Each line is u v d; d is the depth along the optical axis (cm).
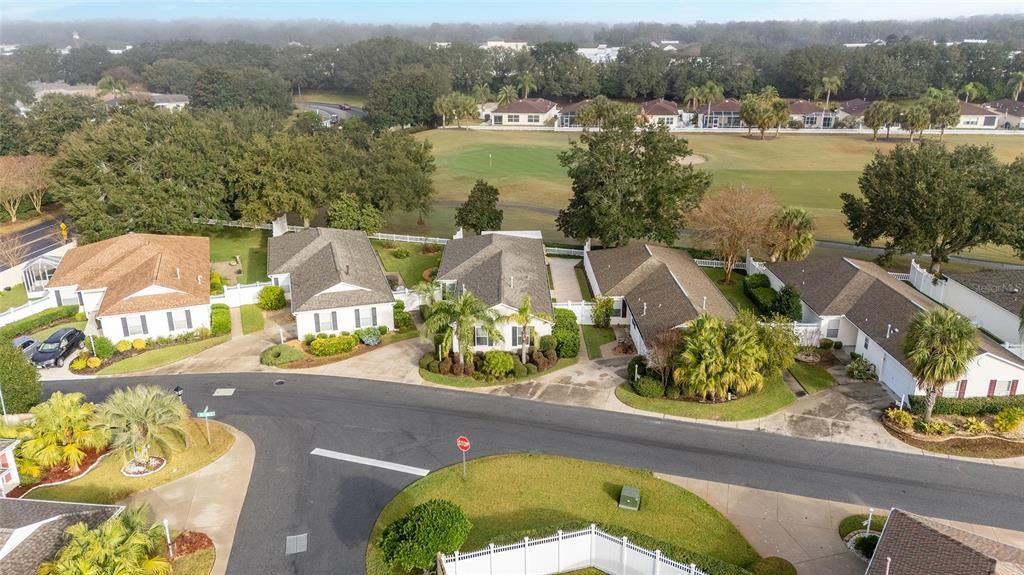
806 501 3394
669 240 6794
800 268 5944
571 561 3008
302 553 3061
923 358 3850
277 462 3725
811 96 19425
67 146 7850
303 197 7388
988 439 3853
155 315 5194
